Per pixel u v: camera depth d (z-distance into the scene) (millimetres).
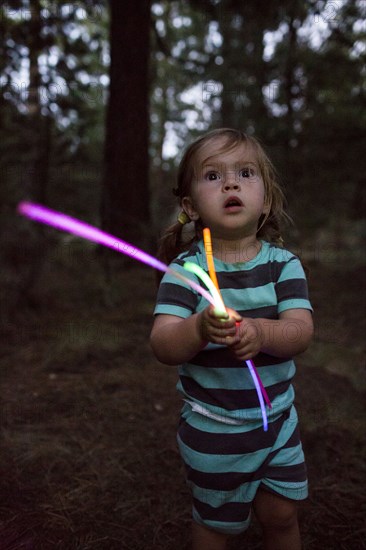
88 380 3727
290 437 1657
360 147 6996
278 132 7324
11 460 2625
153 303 5715
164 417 3184
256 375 1448
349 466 2633
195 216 1778
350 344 4488
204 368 1618
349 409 3221
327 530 2158
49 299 5633
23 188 5562
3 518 2191
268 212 1774
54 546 2055
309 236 8633
